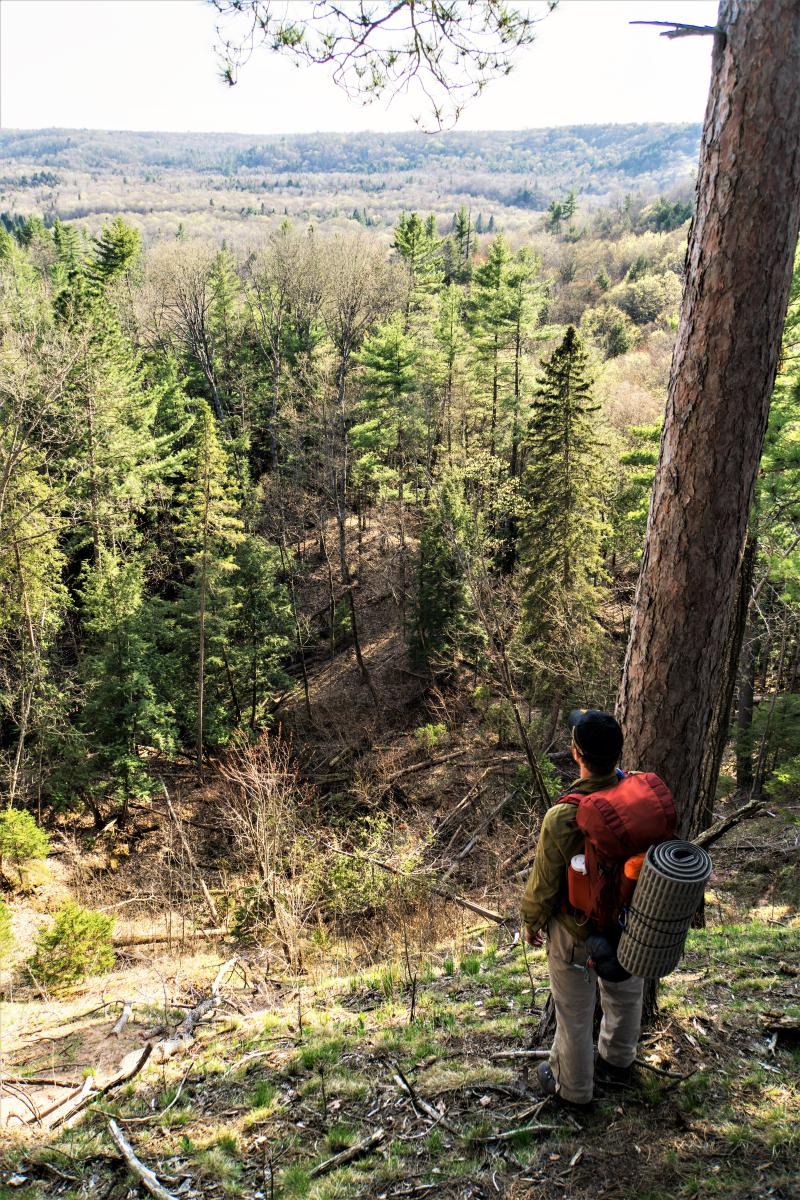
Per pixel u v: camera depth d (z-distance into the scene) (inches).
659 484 155.3
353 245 2106.3
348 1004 277.9
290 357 2114.9
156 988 403.5
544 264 4062.5
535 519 944.3
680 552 151.3
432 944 430.9
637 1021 155.3
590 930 133.7
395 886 589.3
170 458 1524.4
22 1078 250.4
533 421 962.1
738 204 134.5
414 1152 154.6
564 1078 152.3
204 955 518.9
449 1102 168.9
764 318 139.0
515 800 886.4
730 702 422.0
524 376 1550.2
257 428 2043.6
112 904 794.8
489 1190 139.0
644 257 3516.2
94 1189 163.8
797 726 781.9
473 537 861.2
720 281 138.5
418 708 1253.1
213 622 1134.4
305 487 1630.2
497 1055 183.3
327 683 1392.7
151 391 1601.9
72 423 1099.3
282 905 505.4
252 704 1251.8
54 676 1025.5
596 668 858.1
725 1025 182.9
